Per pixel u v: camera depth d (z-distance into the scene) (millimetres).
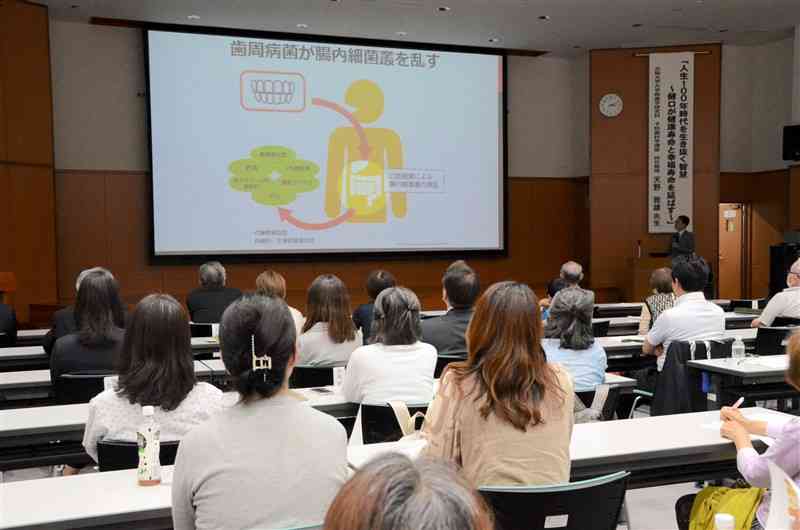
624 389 4023
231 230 9883
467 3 9234
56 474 3727
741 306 7527
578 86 12438
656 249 11484
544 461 1862
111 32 9922
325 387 3467
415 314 3059
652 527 3420
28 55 8500
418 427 2795
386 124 10539
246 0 8922
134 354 2197
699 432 2617
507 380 1857
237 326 1545
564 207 12516
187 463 1505
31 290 8523
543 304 5969
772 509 1647
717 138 11453
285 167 10070
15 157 8383
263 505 1457
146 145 10109
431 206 10805
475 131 11000
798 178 11617
